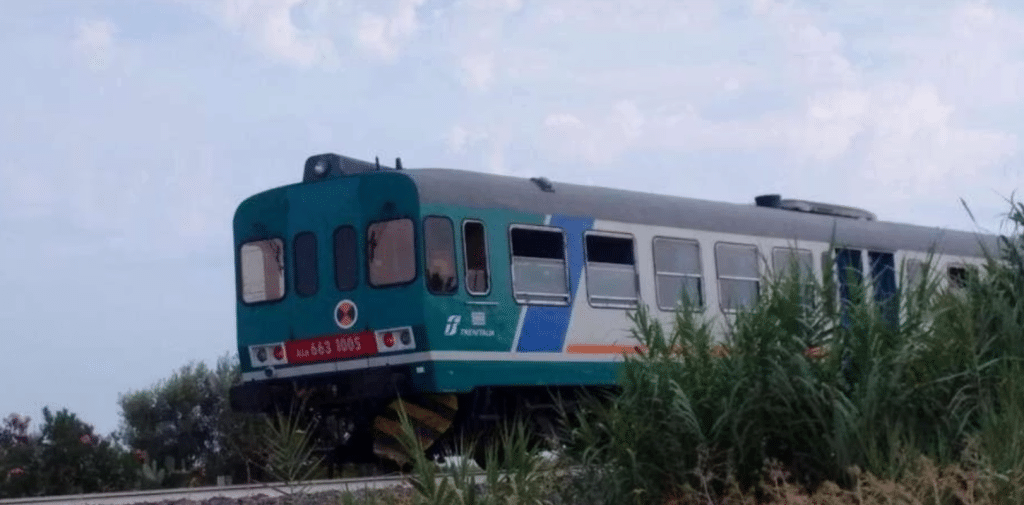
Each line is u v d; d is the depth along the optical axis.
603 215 17.81
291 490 11.76
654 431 9.07
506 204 16.73
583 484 9.22
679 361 9.33
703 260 18.95
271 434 15.41
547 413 17.16
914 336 9.12
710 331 9.57
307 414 16.88
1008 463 7.87
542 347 16.80
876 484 7.88
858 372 8.99
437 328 15.80
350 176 16.62
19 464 17.27
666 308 18.30
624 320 17.77
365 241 16.38
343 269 16.55
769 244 19.98
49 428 17.84
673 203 19.06
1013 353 9.30
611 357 17.59
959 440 8.66
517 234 16.77
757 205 21.64
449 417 16.11
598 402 9.87
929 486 7.82
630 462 9.11
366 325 16.23
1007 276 10.09
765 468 8.69
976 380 8.95
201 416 21.67
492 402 16.58
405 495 10.58
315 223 16.86
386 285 16.12
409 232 16.00
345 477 17.61
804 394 8.83
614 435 9.20
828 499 8.08
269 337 17.12
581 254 17.44
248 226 17.50
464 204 16.33
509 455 9.14
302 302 16.86
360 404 16.75
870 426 8.61
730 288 19.25
